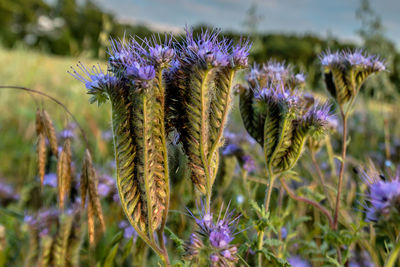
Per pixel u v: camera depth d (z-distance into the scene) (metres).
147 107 0.19
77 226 0.21
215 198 0.33
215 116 0.21
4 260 0.25
